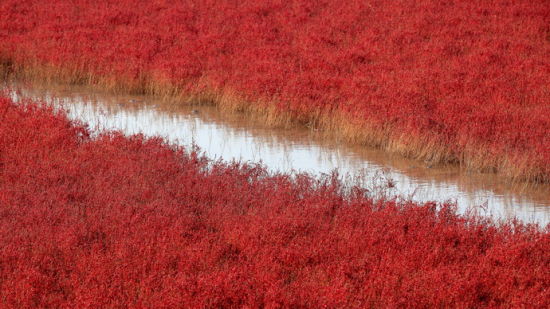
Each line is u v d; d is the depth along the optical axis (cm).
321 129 3534
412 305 1606
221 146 3250
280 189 2370
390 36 5203
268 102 3706
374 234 1978
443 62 4519
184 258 1819
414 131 3081
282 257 1848
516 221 2130
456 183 2752
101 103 4047
